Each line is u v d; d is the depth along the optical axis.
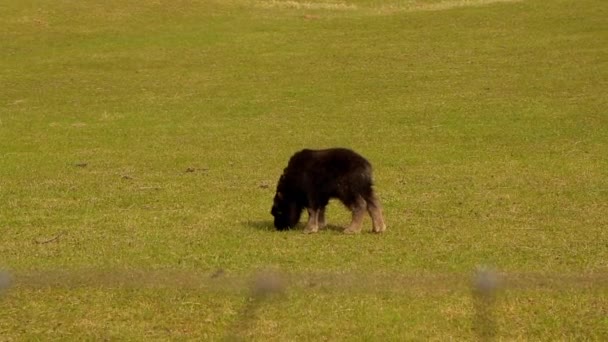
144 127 55.72
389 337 20.00
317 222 30.11
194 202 35.50
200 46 82.06
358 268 24.89
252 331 20.44
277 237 29.23
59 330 20.78
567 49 75.19
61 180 40.53
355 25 89.25
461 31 83.94
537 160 43.84
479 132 51.72
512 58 73.44
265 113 59.50
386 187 38.16
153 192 37.66
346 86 66.94
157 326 20.94
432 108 59.03
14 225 31.62
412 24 88.25
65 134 53.69
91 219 32.50
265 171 42.44
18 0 95.19
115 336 20.42
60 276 23.16
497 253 26.91
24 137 52.78
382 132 52.78
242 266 25.39
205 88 67.88
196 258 26.47
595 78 65.50
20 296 22.55
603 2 90.25
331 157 29.69
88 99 65.00
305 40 83.56
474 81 66.69
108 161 45.50
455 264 25.53
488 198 35.62
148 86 68.94
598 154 44.91
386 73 70.56
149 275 23.09
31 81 70.88
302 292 22.34
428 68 71.69
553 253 26.92
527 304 21.64
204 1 99.75
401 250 27.28
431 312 21.27
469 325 20.58
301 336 20.14
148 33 87.25
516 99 60.50
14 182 40.09
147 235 29.73
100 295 22.64
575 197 35.53
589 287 22.44
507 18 87.62
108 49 81.44
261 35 85.81
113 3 96.25
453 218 32.16
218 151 48.16
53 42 84.06
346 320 20.86
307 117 57.94
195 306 21.92
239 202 35.44
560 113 55.84
